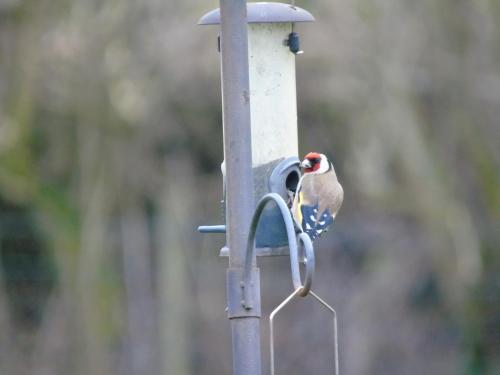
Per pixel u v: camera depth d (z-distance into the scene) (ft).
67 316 54.80
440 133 54.95
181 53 50.11
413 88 52.65
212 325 56.95
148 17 49.80
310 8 50.55
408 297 57.52
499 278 57.57
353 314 57.57
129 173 54.39
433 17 52.49
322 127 54.19
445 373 57.36
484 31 53.36
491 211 56.70
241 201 18.89
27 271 56.70
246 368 18.62
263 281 59.00
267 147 24.71
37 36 50.21
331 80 51.34
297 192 24.75
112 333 54.95
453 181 55.52
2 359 55.26
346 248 57.47
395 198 53.52
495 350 57.72
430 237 55.11
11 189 53.62
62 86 51.06
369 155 52.65
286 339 58.39
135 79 50.52
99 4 49.75
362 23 51.01
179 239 56.13
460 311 56.80
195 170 57.00
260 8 23.25
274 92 24.77
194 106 53.16
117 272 55.31
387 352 57.47
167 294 55.52
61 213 54.39
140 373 55.26
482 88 54.19
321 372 57.98
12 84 51.24
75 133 53.01
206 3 49.70
